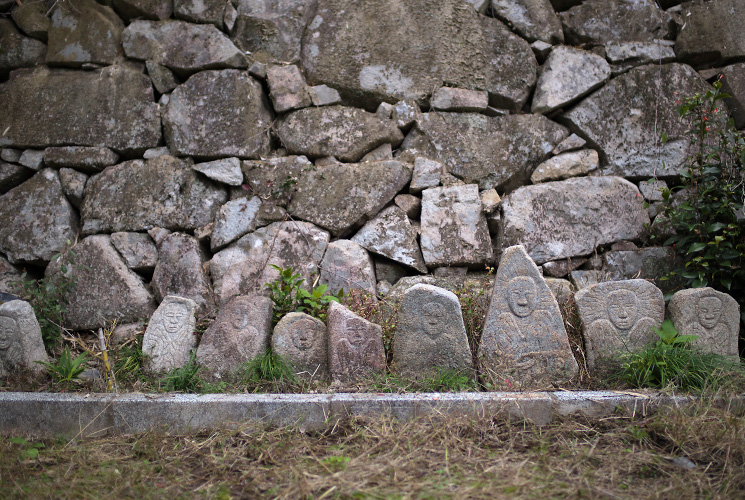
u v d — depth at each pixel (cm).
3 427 267
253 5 406
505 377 295
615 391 271
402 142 390
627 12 400
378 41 396
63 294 362
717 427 238
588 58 393
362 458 224
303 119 388
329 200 372
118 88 398
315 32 400
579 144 387
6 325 305
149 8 405
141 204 383
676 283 359
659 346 288
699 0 397
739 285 336
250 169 381
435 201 371
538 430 252
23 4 411
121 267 374
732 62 393
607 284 311
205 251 385
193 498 200
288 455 231
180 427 263
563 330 299
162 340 320
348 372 296
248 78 389
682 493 195
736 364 290
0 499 196
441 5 398
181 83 400
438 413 256
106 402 266
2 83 410
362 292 353
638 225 373
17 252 384
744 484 203
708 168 344
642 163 383
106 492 204
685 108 342
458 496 192
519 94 392
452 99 387
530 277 304
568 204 372
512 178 382
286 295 339
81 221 391
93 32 406
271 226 374
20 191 392
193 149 385
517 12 400
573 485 201
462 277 364
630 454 226
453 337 297
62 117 398
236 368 306
